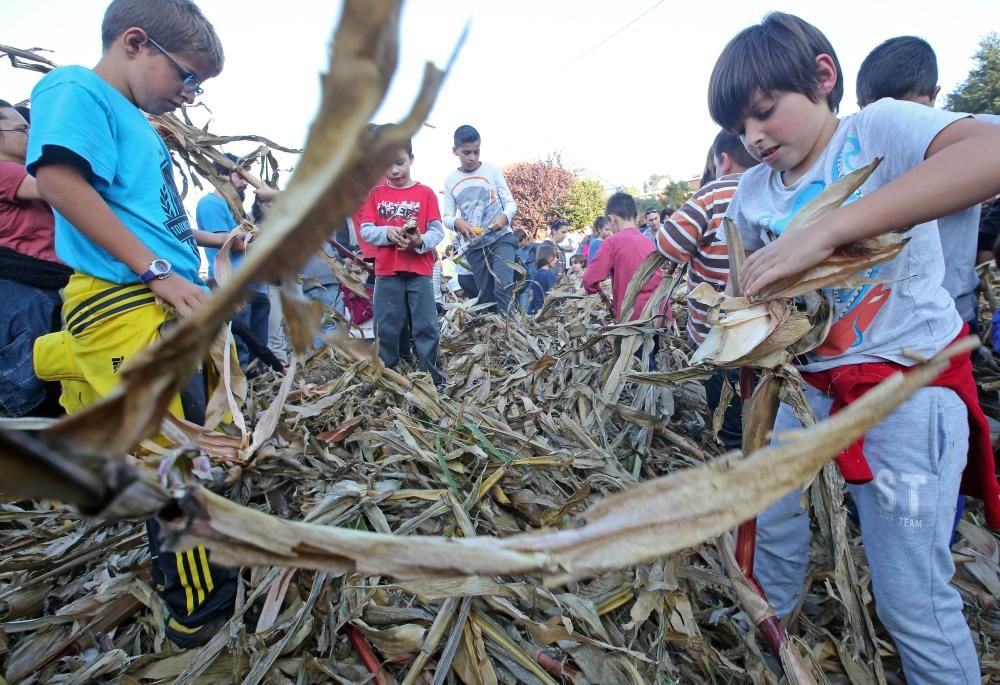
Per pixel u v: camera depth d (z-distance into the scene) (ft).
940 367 1.29
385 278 10.51
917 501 4.04
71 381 4.83
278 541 1.19
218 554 1.19
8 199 6.16
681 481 1.35
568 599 4.71
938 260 4.22
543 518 5.80
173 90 4.70
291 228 0.74
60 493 0.83
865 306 4.21
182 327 0.81
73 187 4.10
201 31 4.60
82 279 4.55
